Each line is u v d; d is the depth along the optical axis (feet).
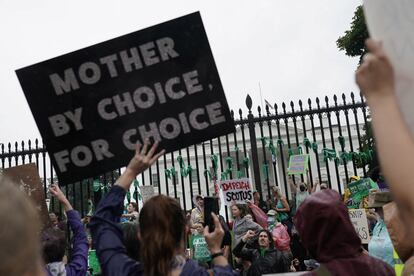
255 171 26.78
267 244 17.83
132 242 8.04
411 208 3.02
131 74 9.07
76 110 9.07
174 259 6.44
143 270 6.68
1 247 2.79
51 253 9.64
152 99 9.00
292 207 26.94
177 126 8.91
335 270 5.65
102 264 6.90
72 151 9.02
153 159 7.88
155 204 6.66
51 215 23.34
